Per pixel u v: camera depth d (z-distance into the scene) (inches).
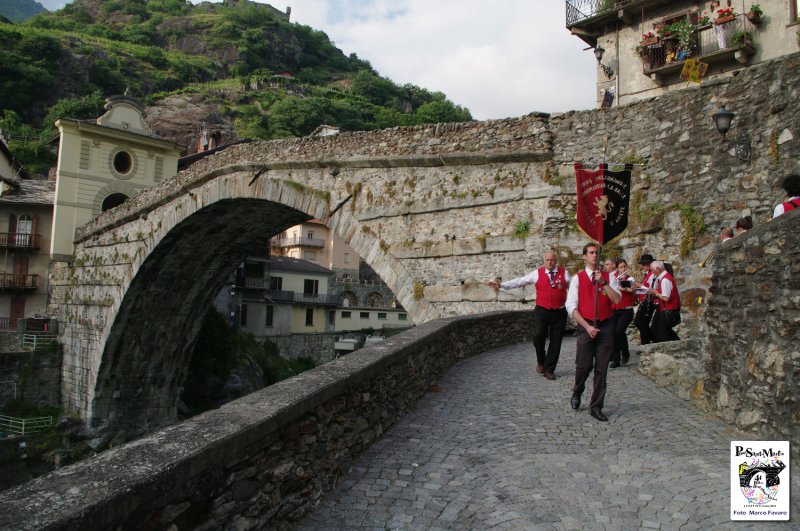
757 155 424.2
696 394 275.7
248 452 139.3
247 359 1535.4
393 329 2268.7
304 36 5600.4
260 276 1889.8
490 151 587.2
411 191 642.2
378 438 229.6
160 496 108.3
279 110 3718.0
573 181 540.4
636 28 806.5
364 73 4694.9
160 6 5472.4
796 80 402.3
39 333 1283.2
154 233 1040.8
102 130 1348.4
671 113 494.6
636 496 171.2
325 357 2025.1
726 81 458.3
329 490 180.4
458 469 197.8
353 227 684.1
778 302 207.3
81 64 3223.4
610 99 814.5
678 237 470.0
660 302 369.7
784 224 207.3
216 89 4079.7
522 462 201.8
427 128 643.5
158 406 1270.9
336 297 2124.8
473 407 277.3
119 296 1117.1
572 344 482.9
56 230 1298.0
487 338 453.4
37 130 2706.7
